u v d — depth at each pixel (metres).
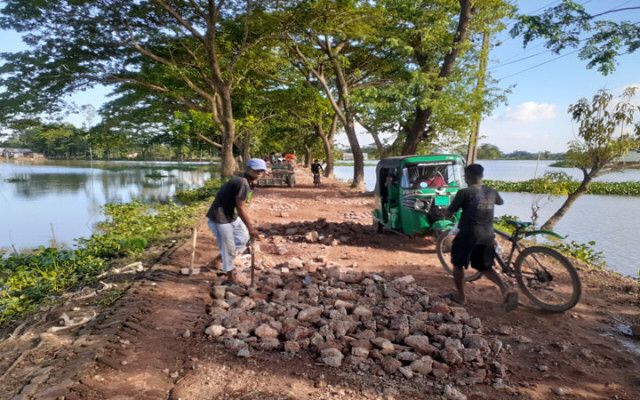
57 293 6.59
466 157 20.34
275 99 25.81
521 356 4.08
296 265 6.96
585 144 12.49
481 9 16.81
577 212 21.45
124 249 8.96
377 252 8.34
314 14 17.48
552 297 5.65
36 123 21.25
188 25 16.78
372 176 55.62
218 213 5.82
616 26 9.84
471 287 6.11
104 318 4.76
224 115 19.31
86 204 23.19
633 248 12.98
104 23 18.39
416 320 4.63
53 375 3.51
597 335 4.60
